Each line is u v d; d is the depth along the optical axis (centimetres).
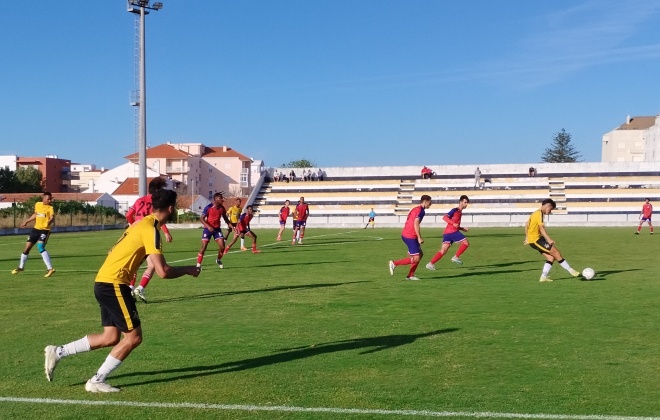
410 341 738
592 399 512
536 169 5831
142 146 3278
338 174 6247
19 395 539
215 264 1792
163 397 529
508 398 516
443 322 859
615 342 726
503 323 848
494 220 5178
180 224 5106
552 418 468
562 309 962
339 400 515
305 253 2220
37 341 752
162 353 686
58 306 1020
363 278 1414
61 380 584
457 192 5631
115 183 8900
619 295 1115
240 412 488
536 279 1382
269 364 636
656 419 464
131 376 596
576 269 1588
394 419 468
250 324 855
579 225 4722
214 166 10669
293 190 6062
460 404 502
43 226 1476
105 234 3950
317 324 852
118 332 566
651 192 5350
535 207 5316
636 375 584
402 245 2659
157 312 956
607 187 5575
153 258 542
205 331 808
